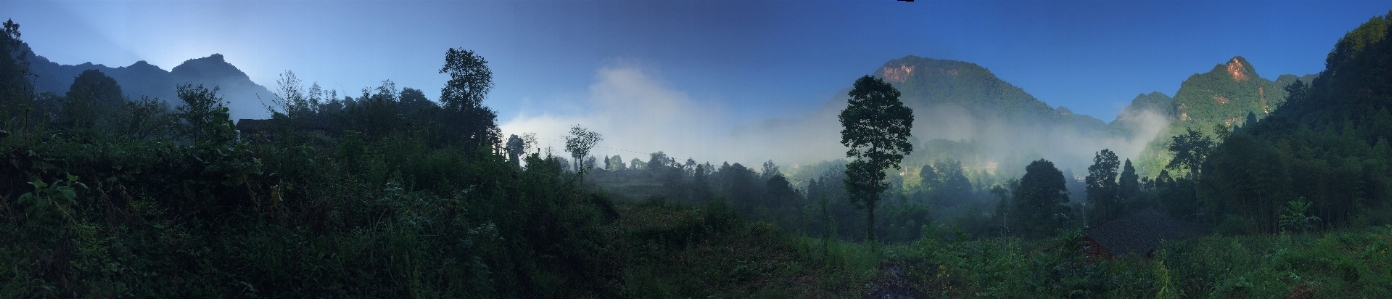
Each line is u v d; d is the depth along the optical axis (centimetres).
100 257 452
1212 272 719
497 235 720
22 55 2581
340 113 1953
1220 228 3516
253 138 710
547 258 812
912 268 866
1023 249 1023
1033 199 5628
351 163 827
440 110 2512
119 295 445
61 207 455
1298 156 3697
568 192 1034
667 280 849
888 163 3048
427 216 673
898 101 2973
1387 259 748
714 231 1173
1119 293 685
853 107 3056
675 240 1098
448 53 2514
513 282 710
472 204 788
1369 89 8581
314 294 530
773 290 812
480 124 2686
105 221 493
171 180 565
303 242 555
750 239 1122
